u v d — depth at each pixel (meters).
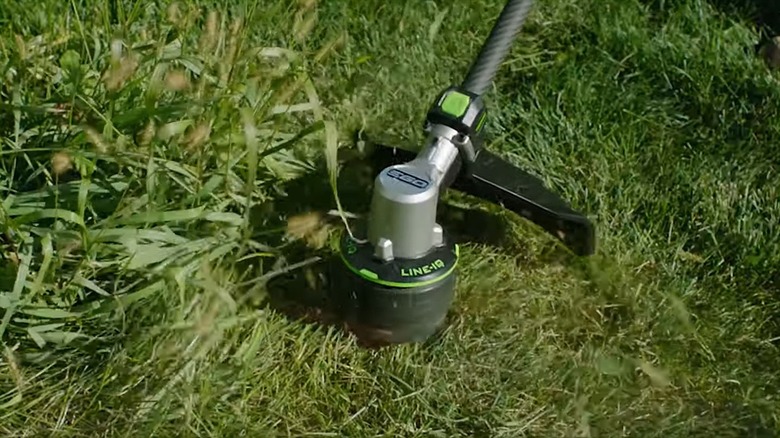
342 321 1.97
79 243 1.91
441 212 2.17
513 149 2.30
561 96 2.40
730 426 1.90
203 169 2.03
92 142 1.95
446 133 1.92
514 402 1.91
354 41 2.47
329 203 2.15
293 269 2.03
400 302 1.85
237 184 2.07
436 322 1.91
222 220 2.01
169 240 1.96
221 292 1.90
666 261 2.14
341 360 1.94
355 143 2.23
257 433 1.84
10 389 1.86
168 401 1.84
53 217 1.93
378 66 2.40
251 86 2.05
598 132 2.33
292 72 2.11
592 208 2.22
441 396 1.90
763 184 2.27
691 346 2.01
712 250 2.15
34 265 1.94
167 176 2.00
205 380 1.86
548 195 2.04
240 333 1.95
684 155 2.33
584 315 2.04
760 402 1.93
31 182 2.04
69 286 1.91
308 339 1.96
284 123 2.17
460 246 2.12
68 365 1.89
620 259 2.12
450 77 2.45
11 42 2.20
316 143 2.19
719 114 2.40
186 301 1.93
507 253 2.13
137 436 1.82
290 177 2.15
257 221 2.07
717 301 2.08
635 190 2.24
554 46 2.55
